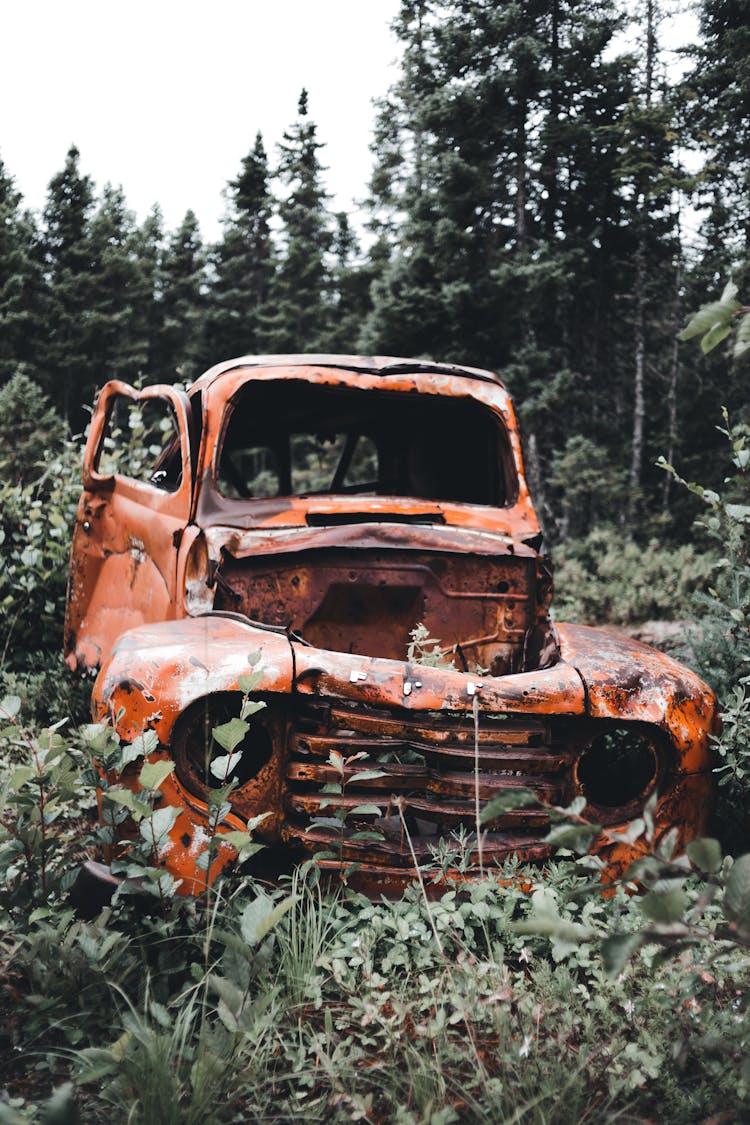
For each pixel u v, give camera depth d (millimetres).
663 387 27438
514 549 3982
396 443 5301
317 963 2588
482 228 22844
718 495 4059
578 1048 2357
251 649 3031
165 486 5121
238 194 52188
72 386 51969
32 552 6426
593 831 1668
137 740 2717
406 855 2953
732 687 3975
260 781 2996
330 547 3756
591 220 25375
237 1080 2141
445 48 23234
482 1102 2109
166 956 2547
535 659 3953
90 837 2906
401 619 3949
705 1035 2270
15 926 2691
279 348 44906
